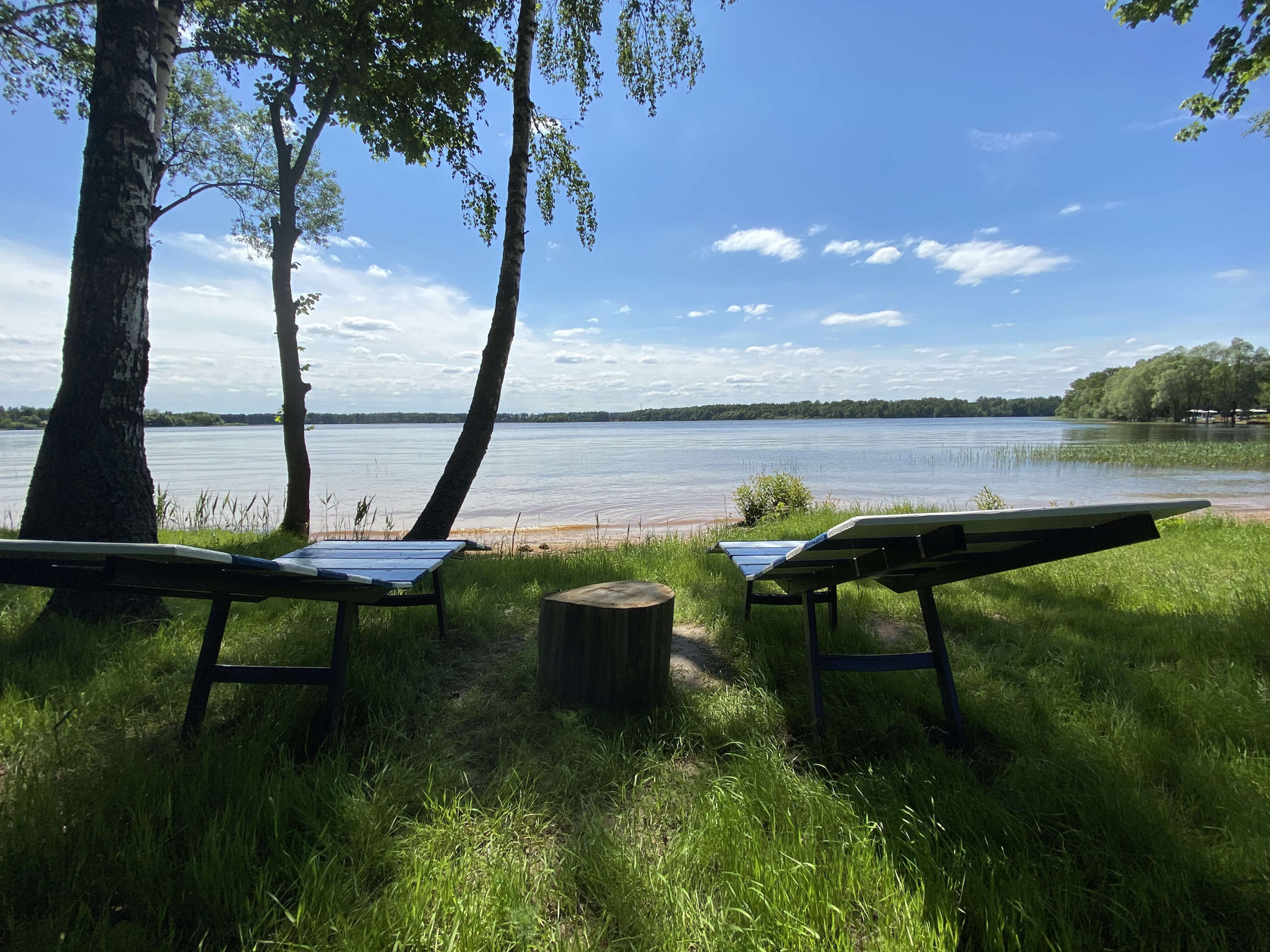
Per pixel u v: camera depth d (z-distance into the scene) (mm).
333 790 1977
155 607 4016
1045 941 1472
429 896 1588
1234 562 6008
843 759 2398
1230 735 2498
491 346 7527
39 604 4301
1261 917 1562
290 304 9258
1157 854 1739
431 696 2893
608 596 2906
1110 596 4859
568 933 1573
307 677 2416
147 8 4160
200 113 10430
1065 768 2164
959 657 3402
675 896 1629
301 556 3371
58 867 1607
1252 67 6395
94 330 3971
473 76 7863
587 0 8266
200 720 2404
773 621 3947
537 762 2324
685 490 22078
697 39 8594
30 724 2486
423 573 2873
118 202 4031
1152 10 6695
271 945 1445
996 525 1925
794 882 1631
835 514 10219
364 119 8086
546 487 23516
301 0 6961
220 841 1749
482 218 8805
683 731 2559
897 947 1445
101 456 3986
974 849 1801
